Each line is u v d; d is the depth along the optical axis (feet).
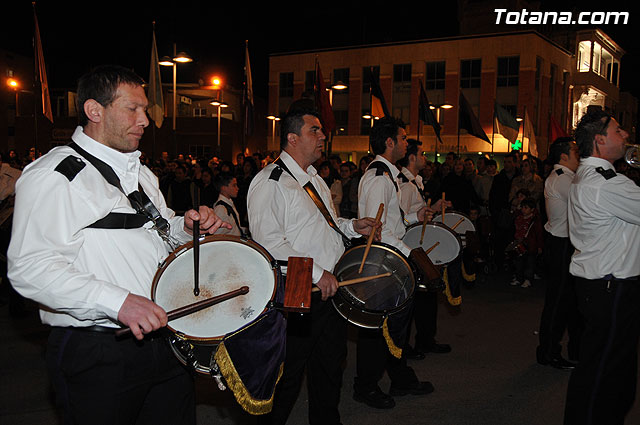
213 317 6.97
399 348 10.71
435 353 17.49
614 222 9.90
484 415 13.05
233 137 111.34
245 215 38.19
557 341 16.20
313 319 10.23
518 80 99.55
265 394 7.04
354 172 36.40
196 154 111.04
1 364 16.10
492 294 26.21
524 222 28.12
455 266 14.61
